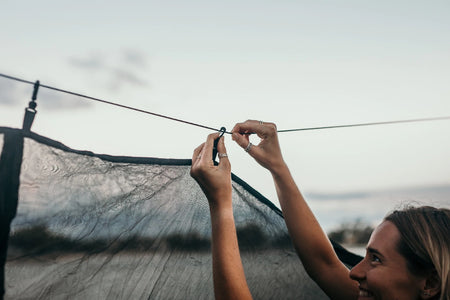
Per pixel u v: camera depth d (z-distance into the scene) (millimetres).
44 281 1062
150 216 1312
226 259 872
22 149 1070
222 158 1037
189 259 1349
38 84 1047
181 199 1392
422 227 806
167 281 1290
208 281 1362
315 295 1563
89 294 1132
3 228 1014
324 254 1248
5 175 1031
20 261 1031
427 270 793
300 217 1267
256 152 1286
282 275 1535
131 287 1212
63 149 1170
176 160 1427
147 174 1353
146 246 1274
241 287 838
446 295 747
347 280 1211
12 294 1007
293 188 1287
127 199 1273
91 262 1153
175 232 1345
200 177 1001
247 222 1543
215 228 937
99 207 1208
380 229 871
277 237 1584
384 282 815
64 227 1123
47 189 1107
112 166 1277
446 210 841
